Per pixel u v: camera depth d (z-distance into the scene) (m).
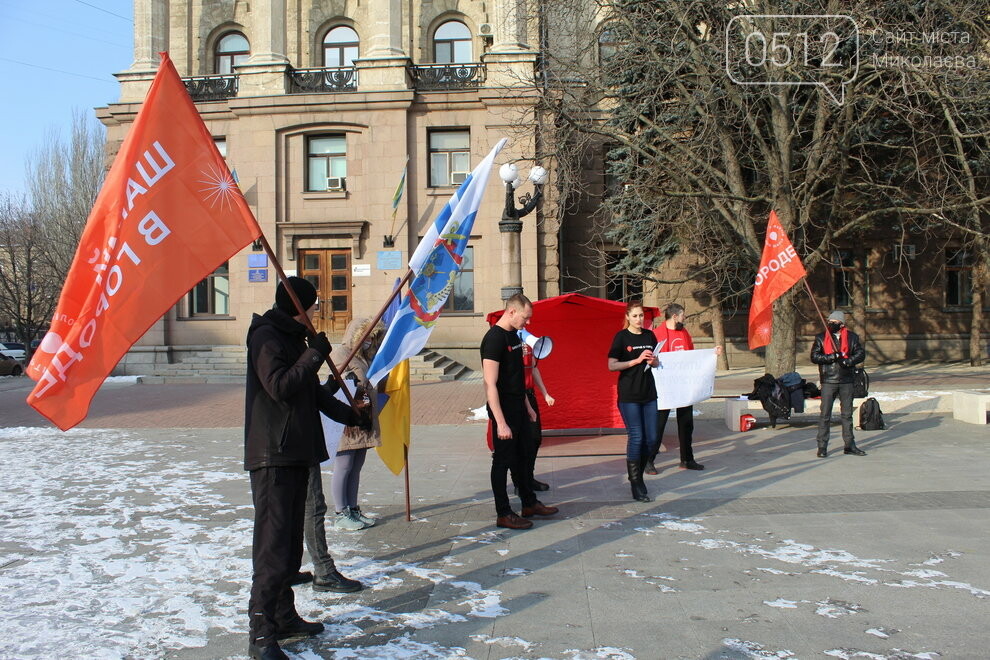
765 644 3.70
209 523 6.36
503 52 22.48
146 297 3.95
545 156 15.30
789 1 13.16
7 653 3.73
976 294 22.69
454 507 6.84
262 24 23.33
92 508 6.94
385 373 5.56
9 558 5.36
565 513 6.50
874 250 24.59
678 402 8.01
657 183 15.39
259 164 23.17
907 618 3.99
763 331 10.26
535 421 6.62
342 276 23.23
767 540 5.52
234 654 3.73
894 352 24.67
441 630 3.97
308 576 4.67
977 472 7.88
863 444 9.83
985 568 4.79
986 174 15.82
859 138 15.49
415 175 23.02
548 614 4.17
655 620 4.05
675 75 13.97
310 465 3.87
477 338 22.94
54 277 35.78
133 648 3.81
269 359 3.70
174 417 14.38
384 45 23.11
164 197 4.02
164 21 24.53
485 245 22.83
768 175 15.34
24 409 16.27
